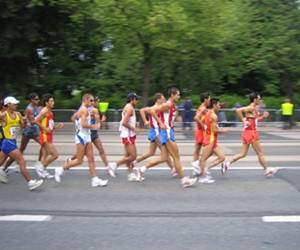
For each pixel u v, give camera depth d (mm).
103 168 16719
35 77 46844
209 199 12164
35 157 19484
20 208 11320
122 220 10281
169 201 11969
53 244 8680
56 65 47656
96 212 10945
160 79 45750
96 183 13750
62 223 10078
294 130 36312
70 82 50156
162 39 36406
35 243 8750
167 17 35094
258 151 15125
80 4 36500
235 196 12492
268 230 9531
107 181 14266
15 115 13102
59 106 44469
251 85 51812
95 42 42969
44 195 12672
